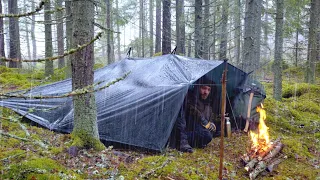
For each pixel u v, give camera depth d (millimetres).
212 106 6375
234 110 6617
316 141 6031
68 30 9156
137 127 5043
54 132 5371
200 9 10656
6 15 1606
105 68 7652
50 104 6121
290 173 4348
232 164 4516
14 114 5848
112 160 4098
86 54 4207
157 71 5887
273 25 19875
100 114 5332
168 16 10312
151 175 3812
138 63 6961
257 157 4488
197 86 5570
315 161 4902
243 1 16578
